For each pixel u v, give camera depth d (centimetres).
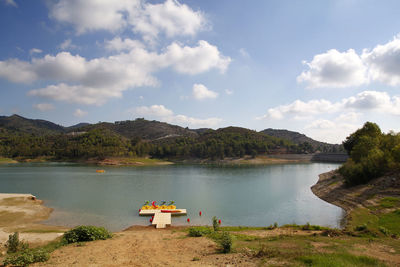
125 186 8756
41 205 5688
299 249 1948
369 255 1783
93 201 6225
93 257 1891
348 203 5434
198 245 2309
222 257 1780
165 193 7462
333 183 7588
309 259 1531
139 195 7100
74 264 1692
